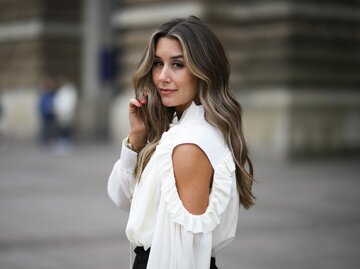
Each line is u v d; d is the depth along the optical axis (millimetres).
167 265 2818
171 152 2826
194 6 18234
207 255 2793
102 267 7320
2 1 25266
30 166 16641
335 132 18453
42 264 7402
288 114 17516
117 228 9414
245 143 2977
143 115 3123
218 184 2826
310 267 7449
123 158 3123
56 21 24328
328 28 18391
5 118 25125
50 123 21609
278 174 15312
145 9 19516
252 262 7621
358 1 18859
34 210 10734
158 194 2889
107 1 23734
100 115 23922
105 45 23703
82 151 20234
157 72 3023
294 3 17781
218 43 2951
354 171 15984
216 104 2906
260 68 18234
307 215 10562
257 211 10797
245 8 18500
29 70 24500
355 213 10805
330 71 18453
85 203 11461
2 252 7938
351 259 7871
